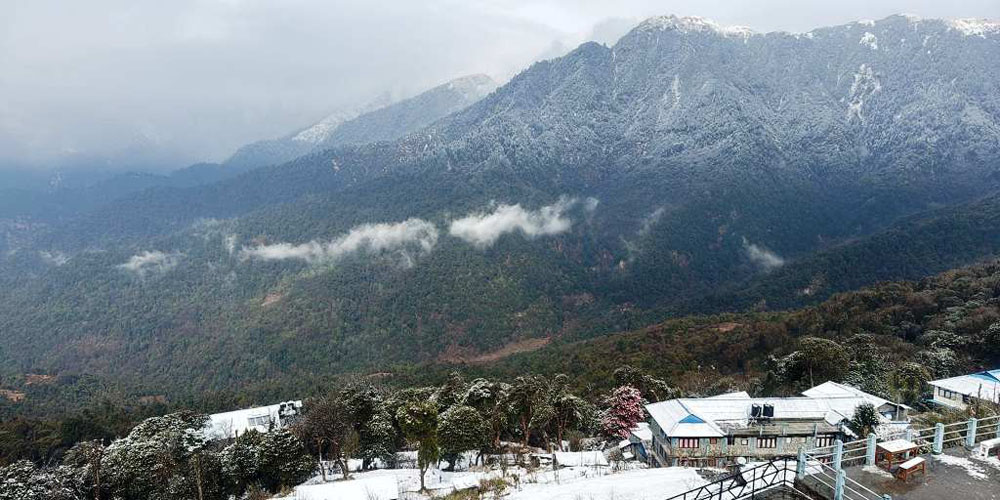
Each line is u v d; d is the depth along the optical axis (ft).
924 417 141.28
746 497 60.70
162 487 174.09
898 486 58.13
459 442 180.24
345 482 153.69
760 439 151.74
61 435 308.81
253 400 477.77
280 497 152.15
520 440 232.94
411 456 213.87
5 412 491.72
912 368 199.62
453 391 259.39
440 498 138.82
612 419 212.23
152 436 194.59
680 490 89.86
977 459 63.82
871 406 150.20
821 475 61.26
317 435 196.95
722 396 187.42
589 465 162.30
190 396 548.31
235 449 184.14
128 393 605.31
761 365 336.90
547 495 103.09
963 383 176.14
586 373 370.73
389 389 403.75
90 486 172.96
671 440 152.56
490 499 116.26
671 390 263.29
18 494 158.20
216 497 181.78
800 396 186.60
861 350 252.42
